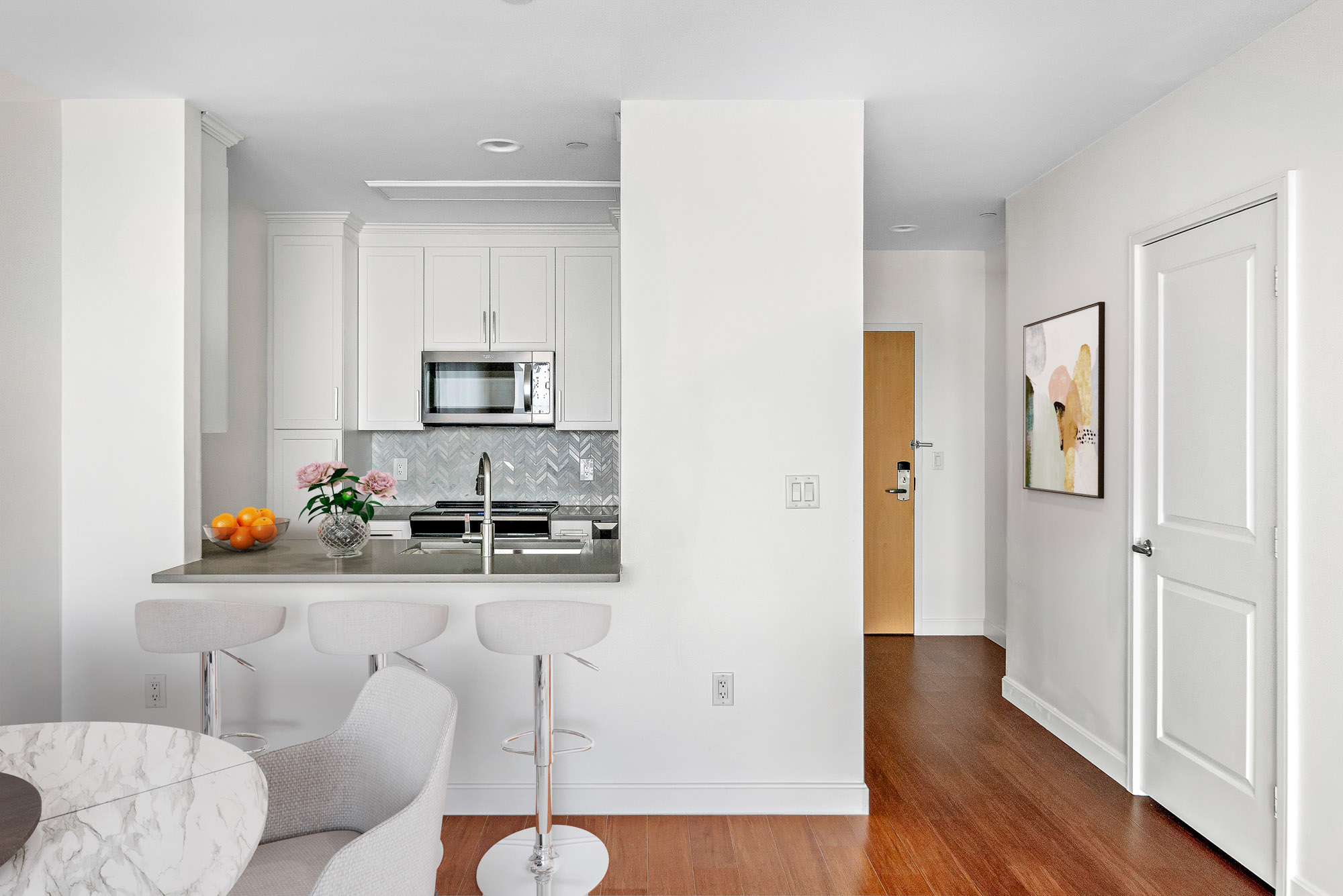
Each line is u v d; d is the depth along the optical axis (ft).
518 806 9.64
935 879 8.25
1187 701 9.23
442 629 8.20
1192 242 9.02
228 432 13.30
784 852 8.80
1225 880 8.20
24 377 8.91
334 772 6.04
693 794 9.69
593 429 15.88
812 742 9.73
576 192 13.17
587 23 7.72
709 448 9.68
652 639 9.68
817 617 9.72
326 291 14.90
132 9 7.41
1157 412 9.71
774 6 7.41
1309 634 7.40
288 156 11.53
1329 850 7.18
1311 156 7.34
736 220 9.64
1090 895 7.94
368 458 16.79
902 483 18.51
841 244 9.67
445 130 10.47
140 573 9.49
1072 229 11.62
